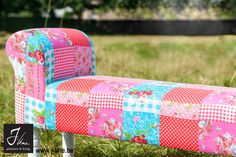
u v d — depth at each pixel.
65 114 2.61
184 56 7.52
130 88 2.51
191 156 3.24
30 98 2.71
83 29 12.38
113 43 10.08
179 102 2.35
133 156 3.30
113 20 12.11
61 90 2.62
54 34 2.79
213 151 2.29
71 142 3.05
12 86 4.68
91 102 2.54
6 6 14.37
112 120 2.49
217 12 11.56
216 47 7.51
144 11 12.07
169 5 11.79
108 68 5.61
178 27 11.27
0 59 6.90
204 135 2.29
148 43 10.03
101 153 3.33
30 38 2.68
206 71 6.11
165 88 2.48
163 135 2.38
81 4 13.12
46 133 3.49
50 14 13.34
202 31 11.04
